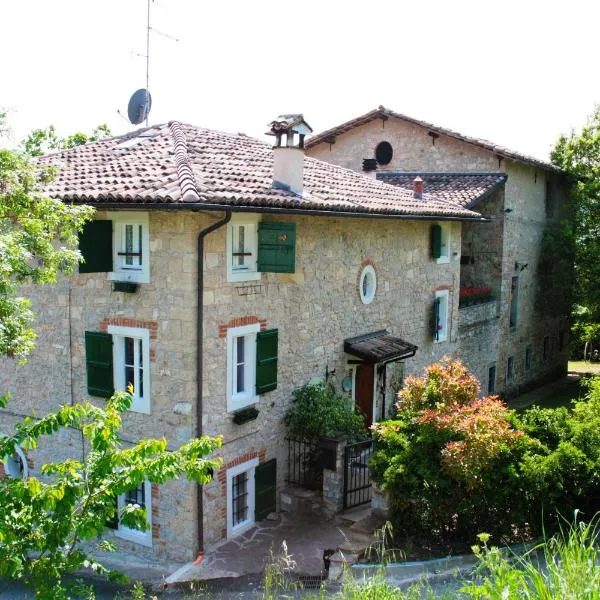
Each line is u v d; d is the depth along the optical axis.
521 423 10.72
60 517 6.14
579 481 9.92
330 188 14.34
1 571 6.02
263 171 13.41
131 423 11.59
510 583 5.01
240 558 11.05
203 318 11.01
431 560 9.73
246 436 12.03
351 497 12.80
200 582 10.37
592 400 11.32
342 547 10.27
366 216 13.45
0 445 6.51
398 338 15.73
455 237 18.84
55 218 10.16
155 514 11.45
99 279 11.70
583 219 24.88
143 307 11.28
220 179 11.76
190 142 14.12
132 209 10.62
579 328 27.22
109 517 6.44
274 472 12.67
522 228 23.97
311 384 13.54
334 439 12.10
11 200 10.26
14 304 9.82
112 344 11.67
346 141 25.83
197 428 11.09
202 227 10.87
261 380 12.15
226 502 11.66
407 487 10.23
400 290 16.44
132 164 12.60
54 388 12.49
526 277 24.67
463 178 22.55
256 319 12.06
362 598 6.22
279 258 11.73
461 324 20.08
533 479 9.58
